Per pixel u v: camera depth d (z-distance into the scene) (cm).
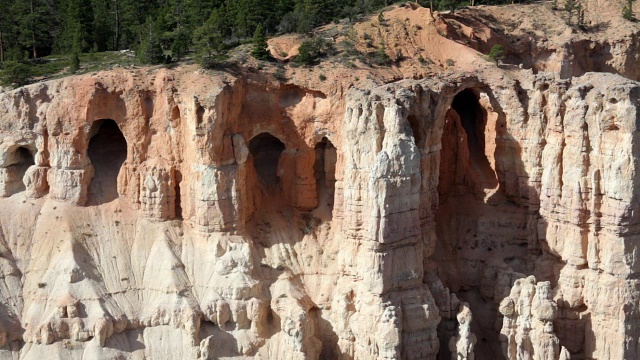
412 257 8488
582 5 12256
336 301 8662
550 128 8819
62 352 8369
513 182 9225
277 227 9231
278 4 11144
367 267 8406
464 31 10725
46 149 9138
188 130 8831
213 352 8475
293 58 9556
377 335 8300
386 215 8262
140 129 9062
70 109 8969
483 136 9794
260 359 8519
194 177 8869
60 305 8444
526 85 9044
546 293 8450
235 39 10694
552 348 8419
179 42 9719
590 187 8519
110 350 8369
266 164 9675
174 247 8906
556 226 8806
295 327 8438
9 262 8800
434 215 9138
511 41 11400
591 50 11538
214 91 8669
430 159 8906
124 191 9181
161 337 8506
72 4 11500
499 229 9331
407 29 10181
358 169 8506
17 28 11181
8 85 9531
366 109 8412
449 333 8806
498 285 9000
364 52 9800
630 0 12012
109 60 10288
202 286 8712
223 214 8838
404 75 9469
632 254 8431
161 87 8950
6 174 9188
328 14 11069
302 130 9175
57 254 8825
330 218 9275
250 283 8656
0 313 8506
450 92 8981
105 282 8719
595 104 8406
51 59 10756
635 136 8212
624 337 8431
